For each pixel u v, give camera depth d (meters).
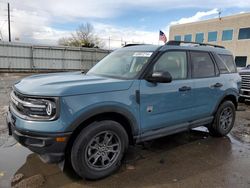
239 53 35.19
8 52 25.08
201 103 4.52
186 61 4.31
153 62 3.79
